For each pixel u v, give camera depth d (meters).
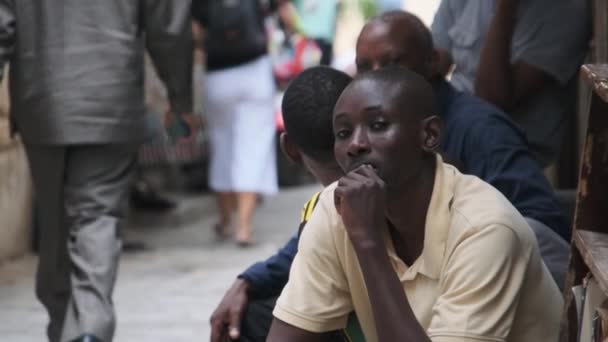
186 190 27.33
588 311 6.82
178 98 13.28
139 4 12.71
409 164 6.70
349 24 38.41
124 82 12.46
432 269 6.77
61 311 12.75
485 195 6.83
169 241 22.11
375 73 6.79
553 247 8.52
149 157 25.42
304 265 7.16
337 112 6.79
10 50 12.25
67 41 12.32
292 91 8.38
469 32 11.80
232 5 21.02
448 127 9.48
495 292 6.59
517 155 9.17
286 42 30.23
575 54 11.41
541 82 11.27
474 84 11.49
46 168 12.50
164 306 16.41
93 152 12.36
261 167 21.31
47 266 12.70
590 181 7.12
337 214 7.02
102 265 11.93
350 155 6.71
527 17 11.23
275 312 7.18
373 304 6.47
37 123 12.31
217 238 22.08
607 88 6.41
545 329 7.11
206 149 26.66
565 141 14.26
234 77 21.17
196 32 21.31
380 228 6.56
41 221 12.71
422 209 6.81
